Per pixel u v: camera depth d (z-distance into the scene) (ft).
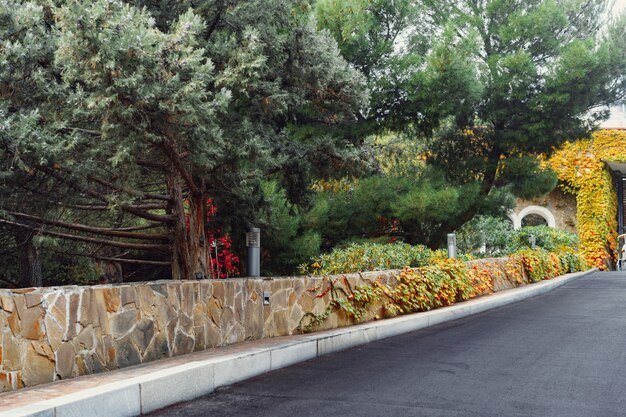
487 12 53.47
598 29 55.98
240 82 24.72
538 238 74.08
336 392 17.83
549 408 15.70
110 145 23.61
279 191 41.60
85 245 45.16
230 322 25.03
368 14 43.32
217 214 34.37
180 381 17.10
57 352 17.37
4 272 48.65
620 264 93.81
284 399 17.10
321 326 29.96
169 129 22.02
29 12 21.94
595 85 49.39
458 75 43.11
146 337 20.75
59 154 23.20
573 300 44.65
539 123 49.88
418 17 49.80
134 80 19.31
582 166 91.30
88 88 22.50
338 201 49.52
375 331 29.14
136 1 28.19
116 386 15.29
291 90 30.01
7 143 21.83
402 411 15.51
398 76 44.98
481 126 56.08
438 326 33.35
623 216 104.12
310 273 43.39
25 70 22.95
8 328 15.99
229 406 16.43
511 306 42.19
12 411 12.95
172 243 34.68
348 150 34.01
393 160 60.95
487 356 23.36
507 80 49.90
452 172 55.52
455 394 17.31
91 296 18.83
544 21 50.85
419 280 37.11
